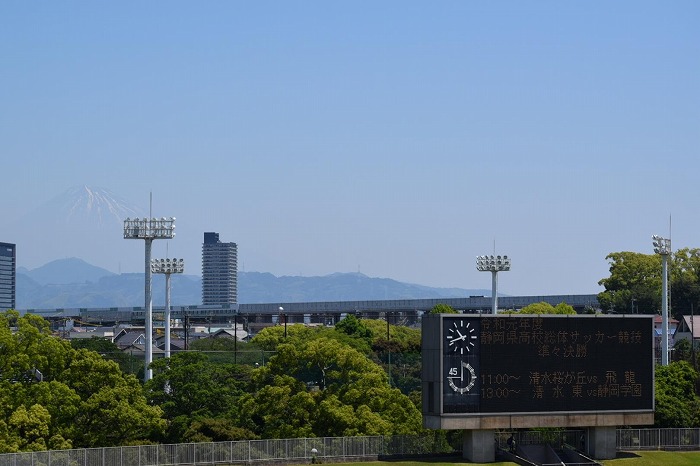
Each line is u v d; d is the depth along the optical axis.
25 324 111.06
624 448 114.44
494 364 99.69
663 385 129.88
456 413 98.31
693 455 112.12
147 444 105.31
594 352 103.12
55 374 111.31
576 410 102.12
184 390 122.69
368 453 105.19
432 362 99.38
